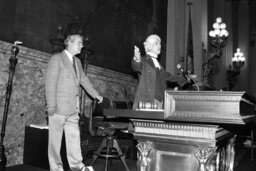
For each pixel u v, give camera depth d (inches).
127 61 295.6
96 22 242.8
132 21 303.1
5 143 162.6
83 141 180.2
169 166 106.7
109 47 262.4
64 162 156.8
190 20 370.0
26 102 175.3
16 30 169.0
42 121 187.3
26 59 174.4
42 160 161.2
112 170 169.3
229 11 578.9
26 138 170.6
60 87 140.4
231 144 150.9
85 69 208.2
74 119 146.1
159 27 360.2
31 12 179.2
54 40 187.5
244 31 647.1
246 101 116.6
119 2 279.3
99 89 244.1
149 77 151.8
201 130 101.3
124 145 198.2
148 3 336.2
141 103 116.6
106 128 157.9
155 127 109.3
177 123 104.8
